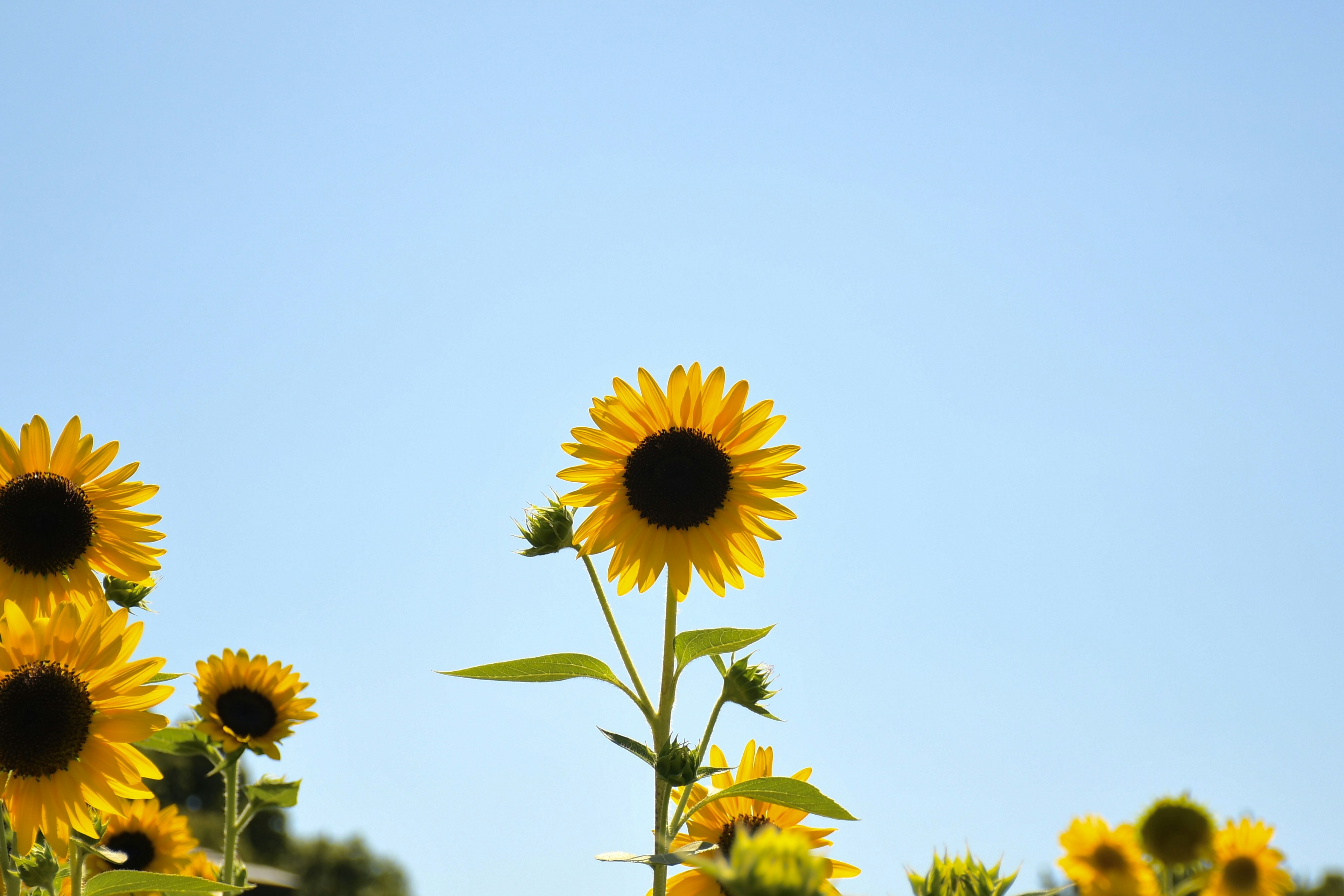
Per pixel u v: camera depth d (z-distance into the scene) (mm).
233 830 7008
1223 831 3164
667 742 4637
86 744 5020
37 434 6121
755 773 5328
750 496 5609
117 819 7477
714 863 1904
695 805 4512
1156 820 3195
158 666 5191
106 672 5098
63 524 5949
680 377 5766
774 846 1889
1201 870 3143
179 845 7715
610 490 5664
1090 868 3174
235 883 7129
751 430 5750
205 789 41500
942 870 3699
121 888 4613
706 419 5758
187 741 7184
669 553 5586
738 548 5621
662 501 5543
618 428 5688
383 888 48219
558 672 4664
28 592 5910
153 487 6262
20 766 4871
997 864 3684
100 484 6203
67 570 6016
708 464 5602
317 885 46219
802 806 4477
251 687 7285
